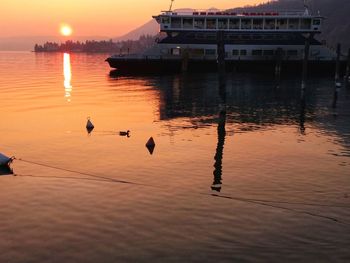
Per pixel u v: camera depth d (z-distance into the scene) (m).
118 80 78.31
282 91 61.44
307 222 16.41
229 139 30.83
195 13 88.81
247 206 17.95
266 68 85.06
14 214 16.80
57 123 36.62
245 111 43.94
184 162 24.78
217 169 23.45
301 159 25.62
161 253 13.92
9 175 21.88
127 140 30.30
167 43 86.62
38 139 30.47
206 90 62.00
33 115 40.62
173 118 39.56
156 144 29.09
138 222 16.17
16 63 160.38
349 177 22.30
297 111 44.25
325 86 68.06
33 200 18.30
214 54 86.00
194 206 17.83
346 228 15.91
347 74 74.69
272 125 36.41
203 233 15.30
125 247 14.28
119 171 22.91
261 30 85.62
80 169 23.22
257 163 24.72
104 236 15.04
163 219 16.47
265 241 14.77
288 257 13.72
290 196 19.38
